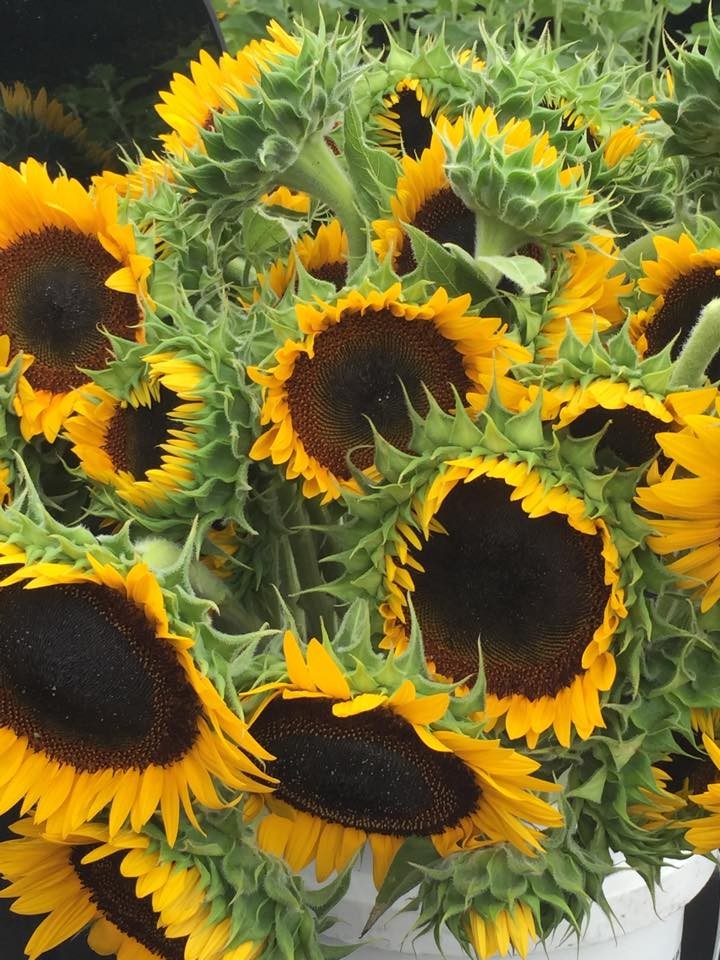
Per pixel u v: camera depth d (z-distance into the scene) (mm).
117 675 509
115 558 484
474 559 545
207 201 647
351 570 549
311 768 538
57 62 762
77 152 796
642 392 520
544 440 523
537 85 706
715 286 612
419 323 583
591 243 597
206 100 768
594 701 529
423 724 496
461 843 557
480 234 603
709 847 531
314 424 578
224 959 520
